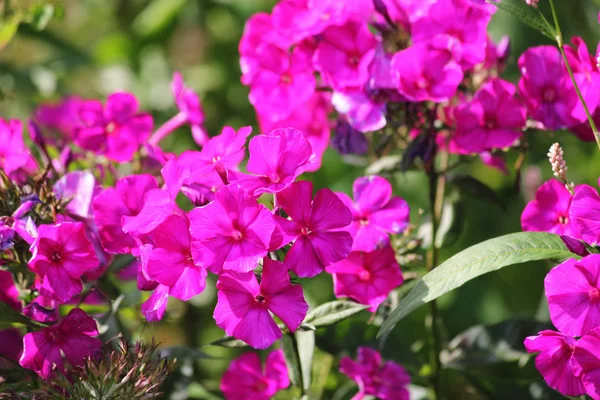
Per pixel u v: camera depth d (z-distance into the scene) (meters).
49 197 0.68
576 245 0.64
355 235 0.69
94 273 0.70
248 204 0.64
